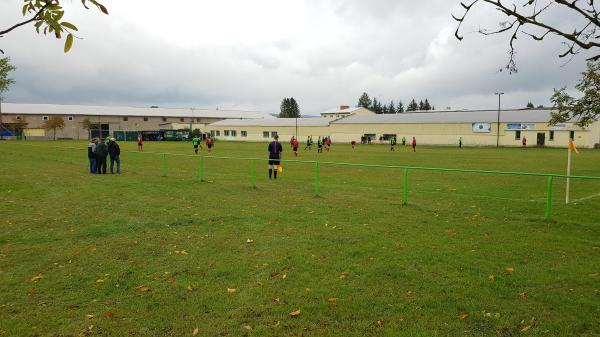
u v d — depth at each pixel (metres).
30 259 8.05
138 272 7.33
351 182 20.11
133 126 115.69
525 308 5.79
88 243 9.12
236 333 5.20
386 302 6.03
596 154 44.59
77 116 106.62
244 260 7.93
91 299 6.24
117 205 13.36
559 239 9.29
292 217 11.56
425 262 7.73
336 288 6.55
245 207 13.06
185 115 125.69
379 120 85.69
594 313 5.61
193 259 8.02
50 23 2.42
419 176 22.94
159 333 5.22
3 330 5.25
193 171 24.89
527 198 15.15
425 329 5.23
